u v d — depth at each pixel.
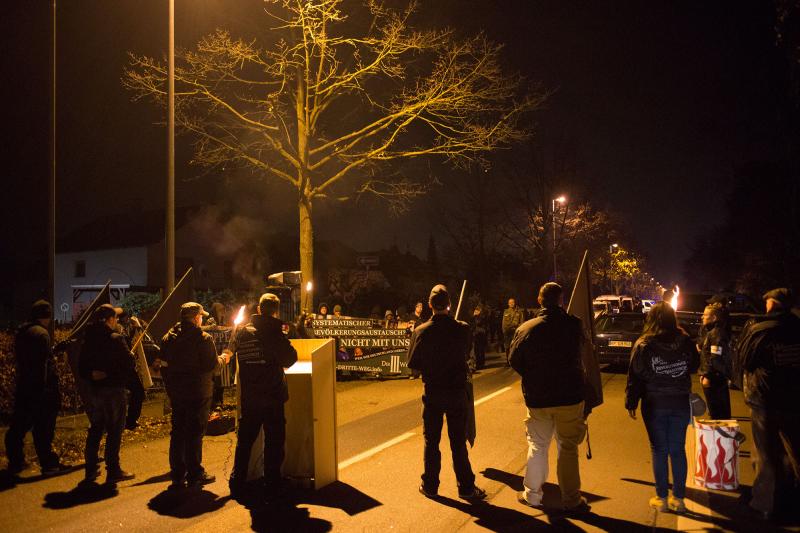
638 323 16.11
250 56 15.10
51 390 7.04
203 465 7.28
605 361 15.66
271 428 6.07
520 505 5.82
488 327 27.75
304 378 6.41
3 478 6.81
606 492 6.16
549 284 5.77
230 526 5.37
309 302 15.73
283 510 5.74
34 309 7.18
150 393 12.47
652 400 5.54
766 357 5.34
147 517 5.60
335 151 16.05
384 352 15.20
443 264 42.56
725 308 7.62
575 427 5.59
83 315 8.11
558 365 5.59
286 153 15.82
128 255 41.03
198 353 6.44
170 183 11.63
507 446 8.08
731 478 6.13
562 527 5.25
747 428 9.07
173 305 9.28
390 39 14.98
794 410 5.23
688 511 5.58
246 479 6.38
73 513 5.71
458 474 6.00
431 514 5.59
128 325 9.38
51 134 13.41
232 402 11.51
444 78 15.49
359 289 25.95
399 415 10.30
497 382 14.59
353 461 7.38
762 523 5.31
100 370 6.46
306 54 15.43
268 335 6.10
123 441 8.56
